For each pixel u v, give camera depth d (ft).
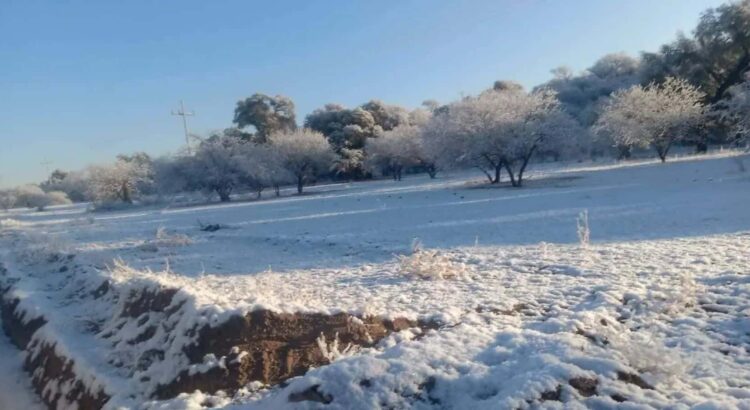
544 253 38.73
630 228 49.83
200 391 19.19
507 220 63.31
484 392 15.80
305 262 45.16
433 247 47.34
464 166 147.74
